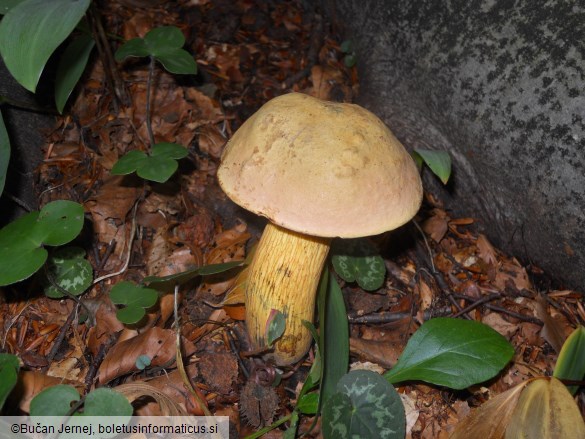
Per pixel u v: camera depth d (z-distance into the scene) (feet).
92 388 0.92
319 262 0.88
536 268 1.28
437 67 1.22
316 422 0.91
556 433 0.85
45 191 1.18
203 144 1.38
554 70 0.99
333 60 1.80
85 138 1.29
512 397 0.89
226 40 1.78
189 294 1.08
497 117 1.11
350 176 0.72
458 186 1.35
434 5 1.21
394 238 1.30
